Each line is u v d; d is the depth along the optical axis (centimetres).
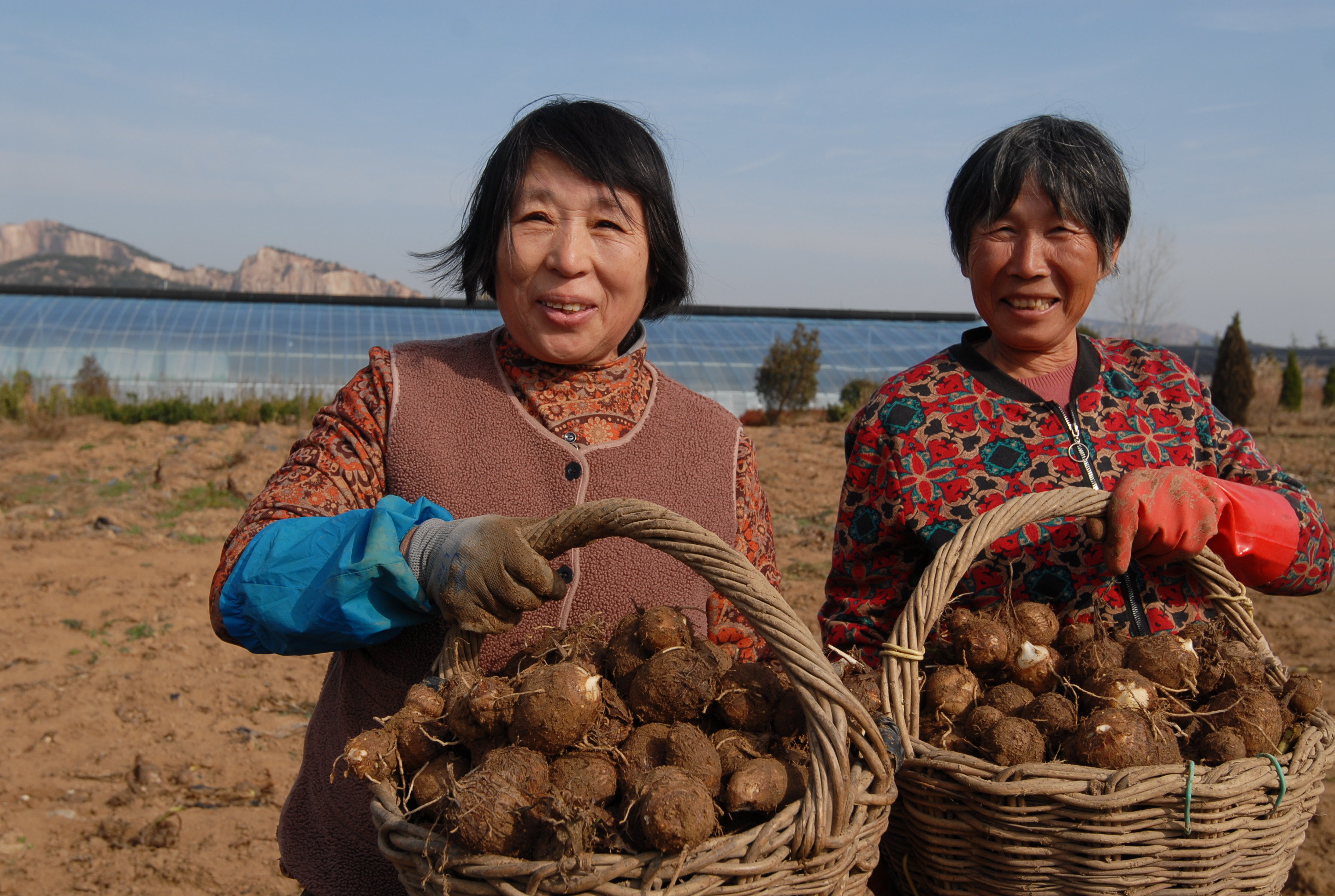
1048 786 173
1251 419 2286
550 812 150
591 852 148
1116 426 233
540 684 165
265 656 618
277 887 380
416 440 199
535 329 192
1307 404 2594
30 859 393
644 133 196
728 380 2750
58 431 1720
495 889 148
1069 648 218
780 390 2483
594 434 204
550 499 199
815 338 2517
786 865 151
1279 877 188
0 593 719
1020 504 199
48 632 645
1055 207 216
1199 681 209
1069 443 229
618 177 186
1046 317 224
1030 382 238
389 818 158
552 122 188
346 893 196
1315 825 410
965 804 185
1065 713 194
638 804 152
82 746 491
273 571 168
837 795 153
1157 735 187
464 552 162
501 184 191
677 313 221
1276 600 705
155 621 676
